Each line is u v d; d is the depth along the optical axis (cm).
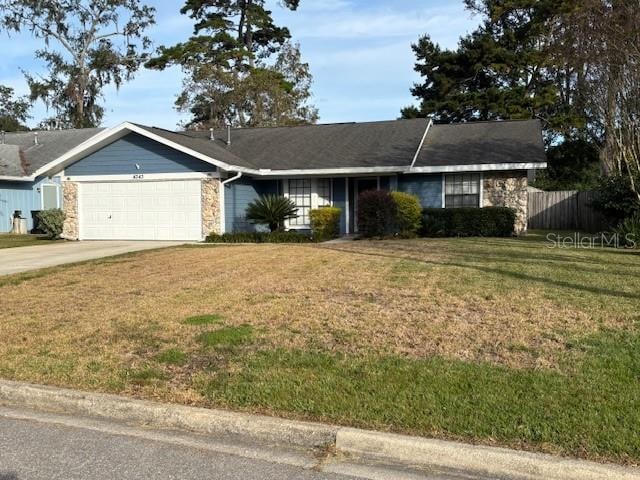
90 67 4228
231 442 424
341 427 414
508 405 432
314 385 485
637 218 1542
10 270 1200
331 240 1773
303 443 414
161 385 503
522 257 1187
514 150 1934
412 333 618
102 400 478
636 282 868
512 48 3528
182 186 1878
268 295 834
